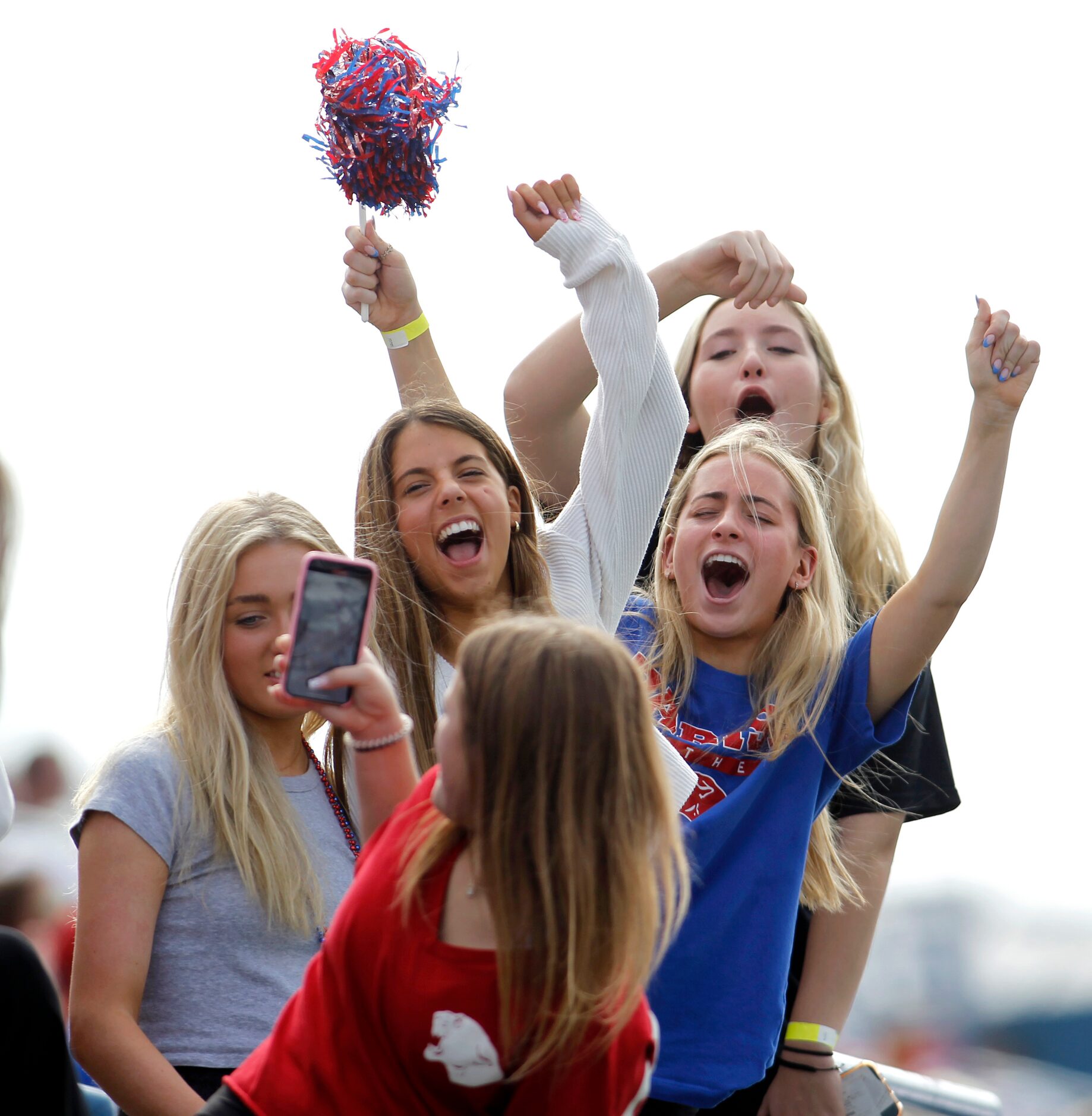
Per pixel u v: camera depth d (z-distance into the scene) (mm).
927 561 11391
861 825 13531
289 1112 7039
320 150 12078
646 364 12117
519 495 12039
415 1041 6992
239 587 9664
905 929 50656
